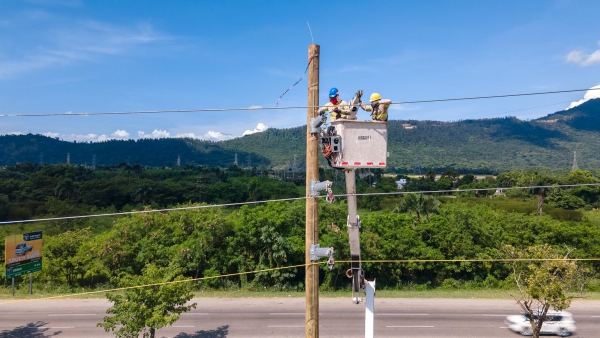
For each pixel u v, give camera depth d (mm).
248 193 85438
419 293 30344
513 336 21500
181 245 35312
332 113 9875
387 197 78875
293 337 21141
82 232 38688
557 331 21359
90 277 34625
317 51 10297
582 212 65375
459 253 37875
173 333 21750
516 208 63562
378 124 9695
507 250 36125
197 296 29422
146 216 37906
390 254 37250
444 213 42969
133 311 17062
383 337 21188
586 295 30016
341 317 24328
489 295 29688
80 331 22047
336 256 34844
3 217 57469
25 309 26031
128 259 35469
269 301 28016
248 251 36469
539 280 19562
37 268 30719
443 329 22359
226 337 21188
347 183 10305
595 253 37750
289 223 38281
